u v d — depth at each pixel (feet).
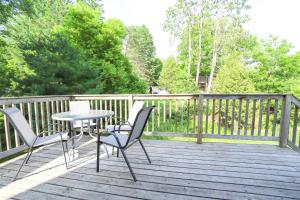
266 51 42.37
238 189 6.42
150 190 6.38
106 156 9.68
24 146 10.28
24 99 10.25
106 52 35.70
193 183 6.83
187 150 10.49
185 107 29.01
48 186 6.73
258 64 43.29
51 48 22.80
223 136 11.78
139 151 10.39
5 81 22.00
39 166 8.50
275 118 11.05
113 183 6.88
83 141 12.55
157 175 7.47
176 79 58.23
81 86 23.44
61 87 21.61
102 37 33.83
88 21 32.55
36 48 22.34
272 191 6.30
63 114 9.50
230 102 30.12
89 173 7.72
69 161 9.02
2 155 9.03
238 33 46.55
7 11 28.71
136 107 11.16
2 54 28.40
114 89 35.81
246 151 10.29
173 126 25.18
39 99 11.30
